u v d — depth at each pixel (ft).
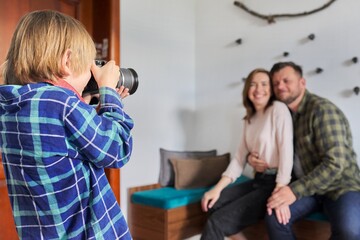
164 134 8.14
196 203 7.13
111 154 2.57
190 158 8.18
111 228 2.76
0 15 5.51
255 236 6.37
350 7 6.71
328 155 5.43
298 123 6.09
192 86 9.00
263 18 7.80
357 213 5.09
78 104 2.48
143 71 7.59
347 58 6.75
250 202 5.94
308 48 7.23
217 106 8.66
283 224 5.37
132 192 7.27
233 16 8.36
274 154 6.06
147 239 6.94
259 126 6.41
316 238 5.75
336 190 5.47
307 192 5.47
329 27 6.97
